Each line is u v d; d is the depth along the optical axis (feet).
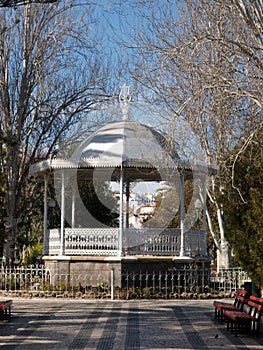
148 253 74.69
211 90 53.98
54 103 100.17
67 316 54.49
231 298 72.59
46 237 80.33
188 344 40.04
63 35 96.32
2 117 92.02
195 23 62.03
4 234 54.44
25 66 92.79
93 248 75.00
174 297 71.26
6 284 76.02
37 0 47.70
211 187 88.74
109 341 41.04
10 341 40.65
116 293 70.54
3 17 93.76
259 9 50.34
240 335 44.06
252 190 48.06
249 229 48.29
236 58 54.70
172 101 70.28
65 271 74.74
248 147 51.19
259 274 47.32
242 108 53.98
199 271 75.05
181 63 64.90
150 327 48.03
